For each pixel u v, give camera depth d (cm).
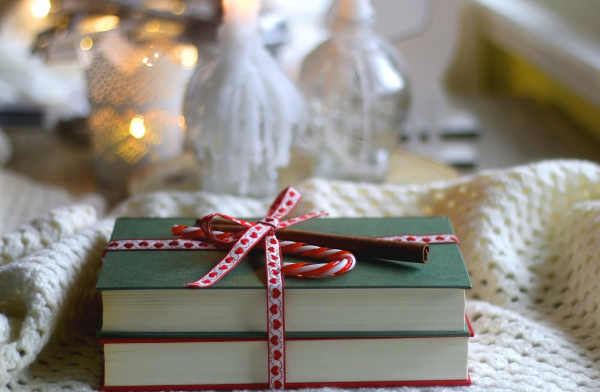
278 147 91
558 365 69
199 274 67
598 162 119
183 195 82
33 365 69
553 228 80
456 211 80
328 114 94
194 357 67
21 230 76
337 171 98
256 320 67
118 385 67
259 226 70
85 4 109
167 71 105
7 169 117
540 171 80
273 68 89
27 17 155
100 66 104
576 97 134
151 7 112
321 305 66
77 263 71
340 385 68
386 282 66
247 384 68
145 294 66
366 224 74
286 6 166
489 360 70
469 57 186
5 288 68
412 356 67
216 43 107
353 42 93
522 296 76
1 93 134
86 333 73
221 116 87
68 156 123
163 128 109
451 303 66
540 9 146
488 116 139
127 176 111
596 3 126
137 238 71
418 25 146
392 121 96
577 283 75
